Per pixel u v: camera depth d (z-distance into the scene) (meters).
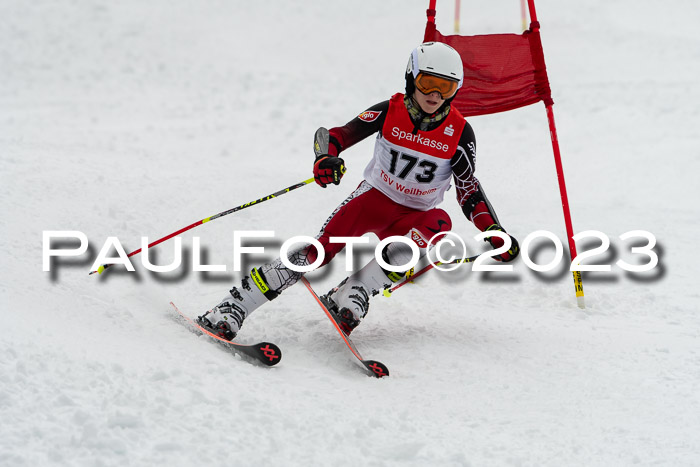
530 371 9.59
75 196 16.06
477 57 13.00
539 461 7.10
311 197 18.00
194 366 8.58
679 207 18.84
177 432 6.99
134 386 7.67
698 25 49.44
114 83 35.75
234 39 44.34
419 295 12.62
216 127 29.06
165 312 10.88
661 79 36.56
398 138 9.93
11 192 15.60
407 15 50.84
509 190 20.34
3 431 6.54
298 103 33.38
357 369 9.57
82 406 7.11
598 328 11.32
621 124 28.56
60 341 8.42
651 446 7.39
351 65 41.00
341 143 10.03
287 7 51.53
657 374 9.41
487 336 10.87
